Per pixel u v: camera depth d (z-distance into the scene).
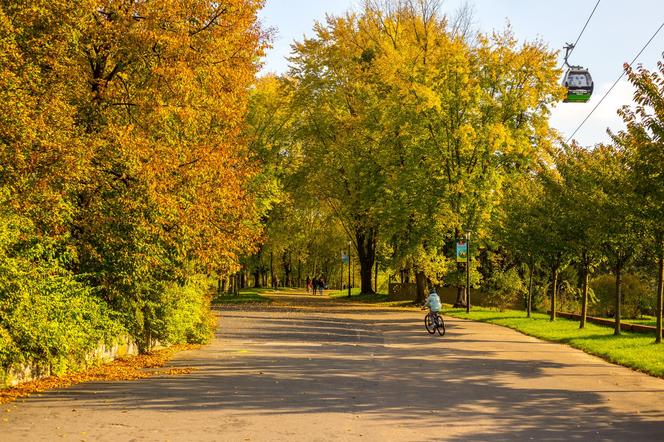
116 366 15.75
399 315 40.88
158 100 17.17
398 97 46.44
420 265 45.16
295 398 11.90
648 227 21.75
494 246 46.50
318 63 53.78
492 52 47.16
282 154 58.47
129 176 16.38
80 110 16.72
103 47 17.28
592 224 25.23
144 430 9.02
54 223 14.09
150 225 16.59
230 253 19.00
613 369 17.03
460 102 46.06
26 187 13.06
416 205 45.09
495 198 44.72
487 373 15.93
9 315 12.03
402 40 51.12
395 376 15.20
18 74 14.12
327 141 54.31
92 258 16.84
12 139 12.83
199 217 17.30
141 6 17.25
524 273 47.19
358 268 103.50
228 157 18.58
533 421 10.15
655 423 10.10
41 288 13.30
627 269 36.41
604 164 26.61
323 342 24.02
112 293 17.31
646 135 18.34
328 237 76.19
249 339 24.91
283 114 56.94
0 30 13.05
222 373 15.23
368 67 51.62
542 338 26.44
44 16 14.67
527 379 14.98
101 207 16.25
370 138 50.16
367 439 8.71
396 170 47.28
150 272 17.97
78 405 10.81
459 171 45.50
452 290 57.28
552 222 31.80
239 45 19.14
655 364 17.20
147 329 19.25
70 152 13.59
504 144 45.22
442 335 27.39
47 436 8.58
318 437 8.77
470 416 10.48
